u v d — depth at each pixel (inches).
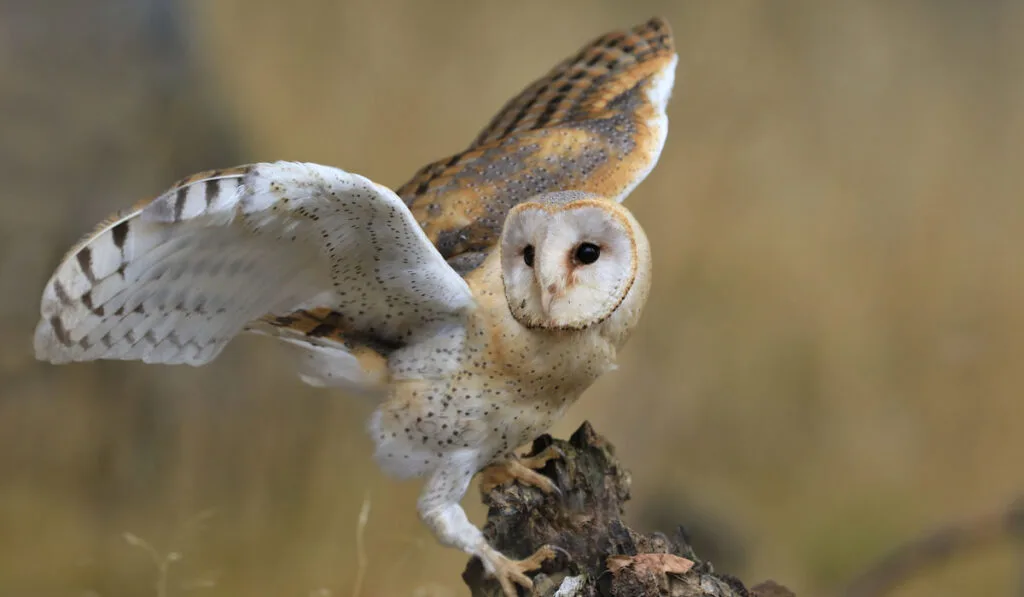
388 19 365.7
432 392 248.7
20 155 315.6
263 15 356.2
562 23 382.0
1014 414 386.6
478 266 249.8
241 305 247.3
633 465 364.8
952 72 416.2
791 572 357.7
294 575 279.3
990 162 407.8
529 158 253.4
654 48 256.7
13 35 335.6
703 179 397.4
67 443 299.1
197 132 339.6
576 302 247.8
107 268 244.7
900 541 356.5
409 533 282.5
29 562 280.5
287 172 244.5
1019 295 396.8
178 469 299.6
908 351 392.2
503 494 249.6
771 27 411.2
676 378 378.6
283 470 302.8
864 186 403.9
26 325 302.8
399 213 245.8
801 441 377.1
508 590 248.7
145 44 346.6
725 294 387.9
